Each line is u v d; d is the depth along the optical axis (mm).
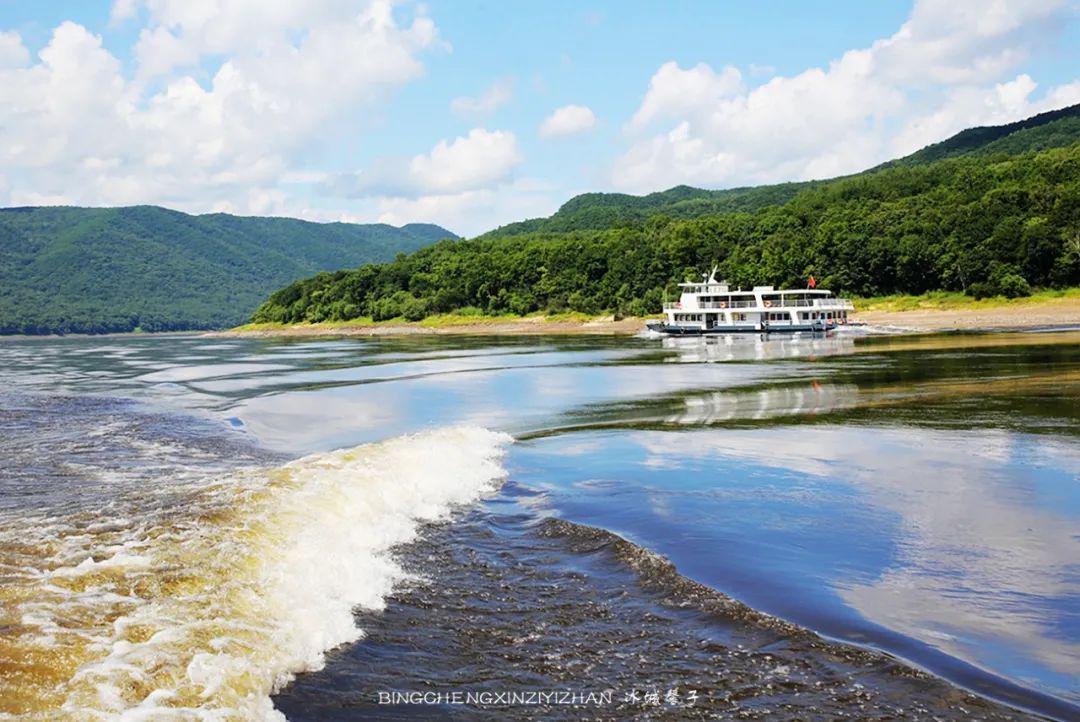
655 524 12836
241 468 18609
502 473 17156
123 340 185250
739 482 15953
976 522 12789
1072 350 46656
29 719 5805
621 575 10383
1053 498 14250
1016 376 34312
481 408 30656
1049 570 10500
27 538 10477
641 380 40375
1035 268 105125
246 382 45719
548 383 40062
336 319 186000
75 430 25672
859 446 19781
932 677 7438
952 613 9055
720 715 6805
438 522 12984
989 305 103188
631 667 7727
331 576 9766
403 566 10664
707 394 33188
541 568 10688
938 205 134000
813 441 20672
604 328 130375
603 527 12664
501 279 166250
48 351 107188
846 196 179250
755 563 10836
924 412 25203
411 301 174000
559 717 6809
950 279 112750
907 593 9688
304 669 7539
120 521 11391
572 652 8070
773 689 7254
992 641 8305
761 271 129625
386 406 31938
